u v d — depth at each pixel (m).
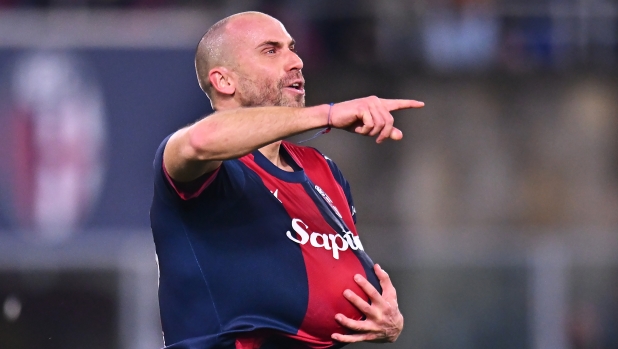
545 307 26.08
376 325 10.41
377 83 29.95
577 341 25.97
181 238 9.95
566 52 30.62
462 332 25.83
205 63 11.19
